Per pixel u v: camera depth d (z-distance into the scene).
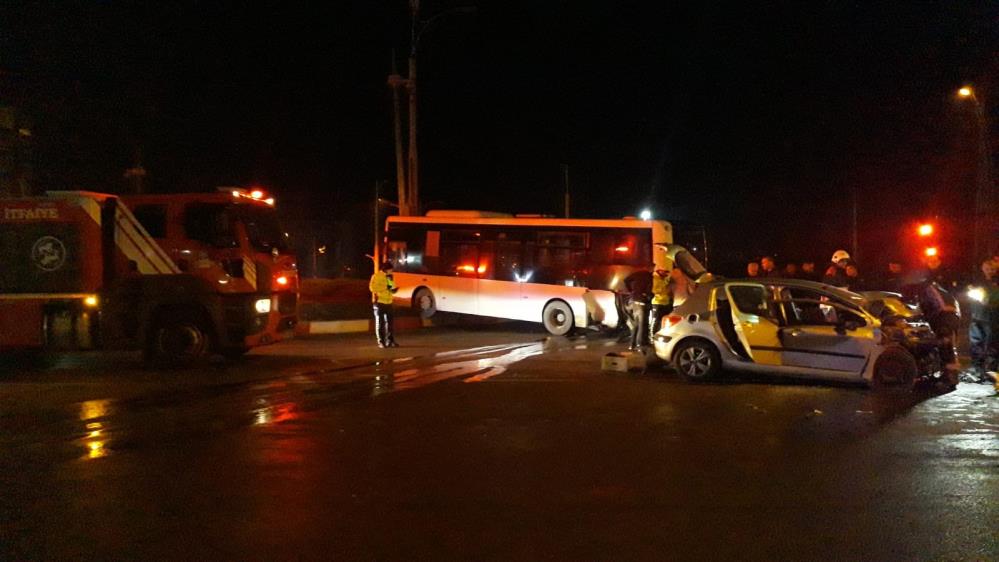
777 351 12.27
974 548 5.64
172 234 15.02
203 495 7.00
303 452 8.48
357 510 6.56
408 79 24.23
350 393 12.16
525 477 7.47
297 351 17.67
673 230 20.45
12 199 15.05
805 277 17.08
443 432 9.38
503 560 5.46
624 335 20.73
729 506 6.59
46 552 5.68
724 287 12.80
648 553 5.58
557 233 20.92
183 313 15.12
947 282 13.00
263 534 6.01
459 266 22.06
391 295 18.36
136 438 9.22
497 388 12.46
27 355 17.16
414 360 16.11
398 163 24.33
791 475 7.47
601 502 6.71
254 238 15.45
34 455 8.47
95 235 15.00
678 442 8.77
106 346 15.04
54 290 14.96
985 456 8.12
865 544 5.73
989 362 12.66
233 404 11.35
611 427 9.55
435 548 5.70
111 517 6.43
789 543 5.75
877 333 11.77
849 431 9.27
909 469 7.64
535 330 22.50
